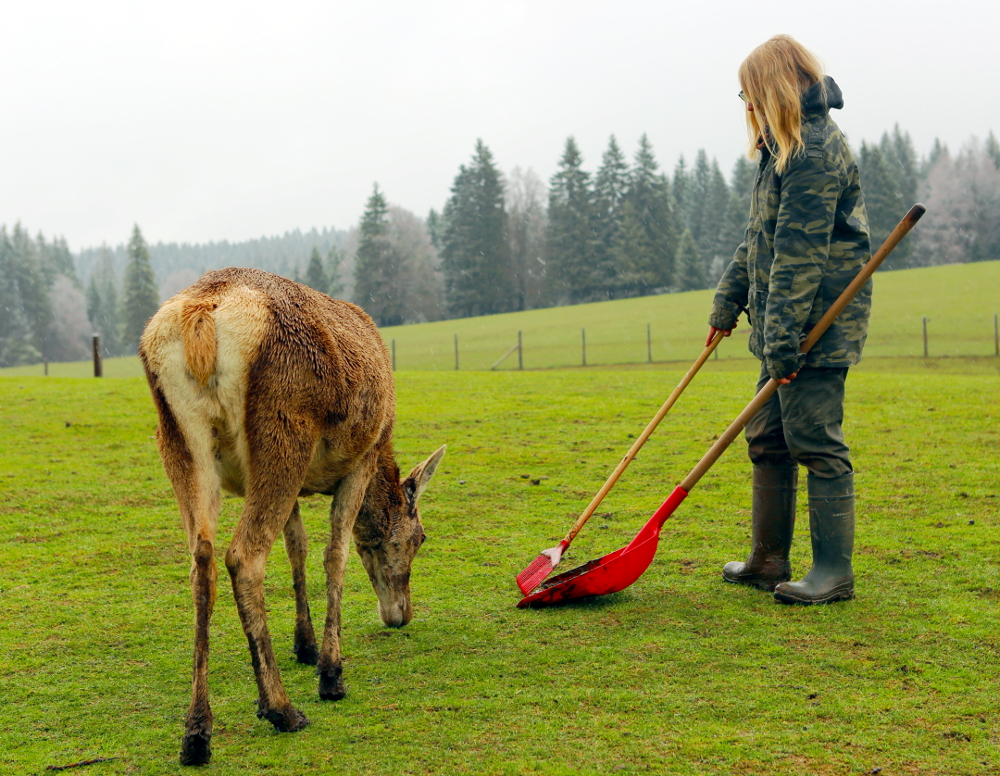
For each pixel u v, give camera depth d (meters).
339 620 3.72
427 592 4.93
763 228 4.38
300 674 3.91
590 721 3.17
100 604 4.81
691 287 86.00
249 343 3.22
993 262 58.44
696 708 3.24
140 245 92.31
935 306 39.19
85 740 3.22
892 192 80.81
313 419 3.44
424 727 3.19
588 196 83.62
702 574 5.00
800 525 5.90
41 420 10.36
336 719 3.32
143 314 92.19
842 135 4.23
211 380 3.18
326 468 3.80
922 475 7.04
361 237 81.00
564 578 4.80
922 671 3.48
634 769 2.80
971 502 6.22
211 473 3.24
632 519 6.31
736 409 10.59
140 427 10.02
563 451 8.60
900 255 80.50
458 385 13.63
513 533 6.07
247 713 3.44
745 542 5.62
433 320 82.88
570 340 41.59
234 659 4.07
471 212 80.69
